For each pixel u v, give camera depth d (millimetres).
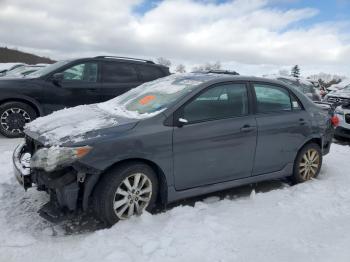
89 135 3838
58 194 3750
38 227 3959
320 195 4996
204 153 4445
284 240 3729
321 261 3357
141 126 4082
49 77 8039
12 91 7691
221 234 3781
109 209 3873
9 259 3295
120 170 3908
